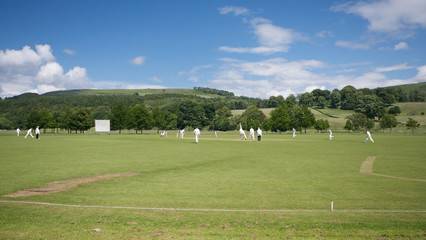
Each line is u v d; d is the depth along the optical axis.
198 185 14.67
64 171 18.98
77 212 9.56
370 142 50.59
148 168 20.59
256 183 15.21
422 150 34.06
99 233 7.59
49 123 111.12
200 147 39.78
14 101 181.25
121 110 113.88
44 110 111.50
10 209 9.91
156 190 13.47
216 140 59.06
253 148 38.16
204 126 162.12
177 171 19.30
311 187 14.15
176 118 152.38
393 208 10.23
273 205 10.73
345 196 12.22
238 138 69.50
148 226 8.16
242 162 23.88
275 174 18.11
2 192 12.93
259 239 7.23
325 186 14.40
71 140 56.50
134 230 7.83
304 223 8.45
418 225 8.24
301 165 22.05
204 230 7.85
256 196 12.26
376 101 162.62
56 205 10.55
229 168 20.64
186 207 10.40
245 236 7.41
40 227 8.03
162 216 9.16
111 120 114.06
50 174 17.80
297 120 113.69
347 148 37.62
